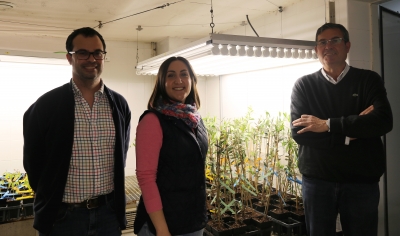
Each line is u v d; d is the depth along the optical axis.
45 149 1.52
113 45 4.06
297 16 2.74
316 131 1.76
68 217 1.49
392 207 2.56
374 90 1.76
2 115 3.57
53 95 1.55
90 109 1.57
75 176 1.50
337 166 1.76
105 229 1.58
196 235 1.47
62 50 3.80
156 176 1.42
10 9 2.76
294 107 1.97
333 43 1.82
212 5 2.77
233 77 3.77
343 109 1.82
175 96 1.51
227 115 3.92
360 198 1.75
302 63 2.74
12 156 3.62
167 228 1.36
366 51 2.41
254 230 2.20
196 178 1.46
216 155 2.41
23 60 3.14
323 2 2.50
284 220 2.36
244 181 2.37
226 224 2.20
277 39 2.10
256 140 2.63
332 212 1.83
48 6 2.70
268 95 3.19
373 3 2.42
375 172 1.73
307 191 1.91
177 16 3.09
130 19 3.15
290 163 2.44
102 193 1.56
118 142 1.60
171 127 1.43
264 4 2.79
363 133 1.65
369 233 1.76
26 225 2.59
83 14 2.95
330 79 1.88
